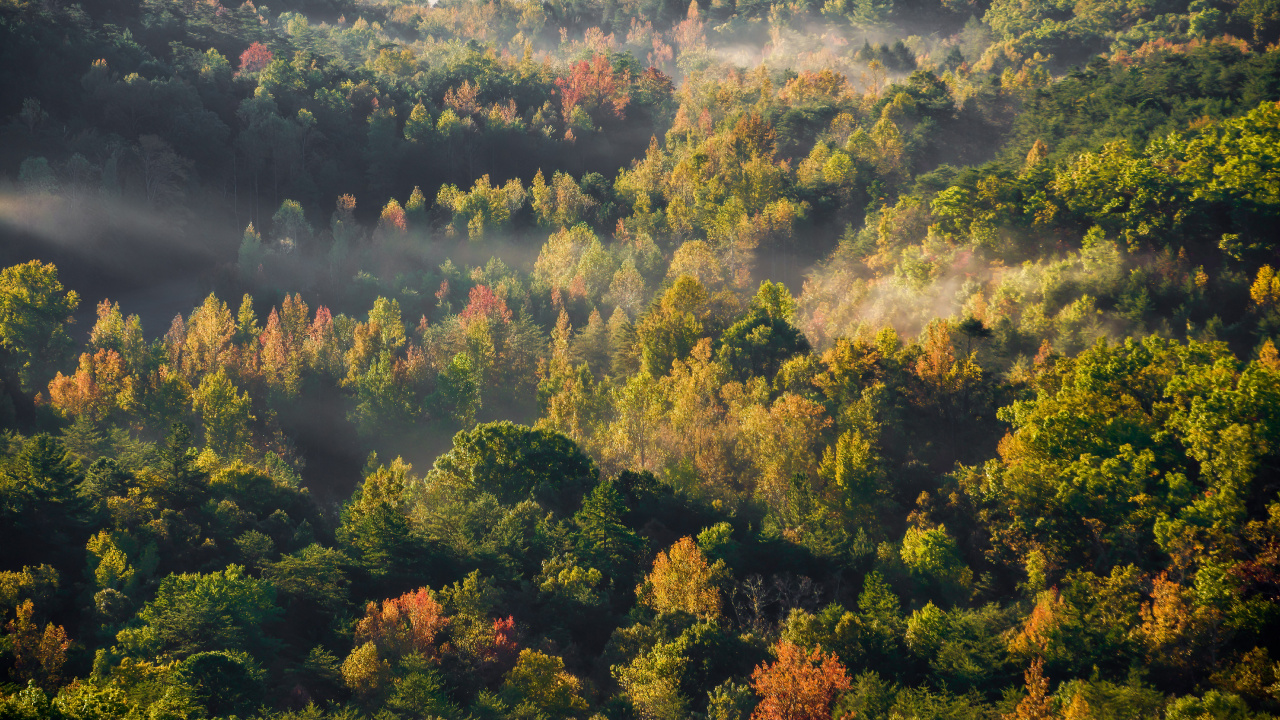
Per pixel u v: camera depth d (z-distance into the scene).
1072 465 89.62
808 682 63.88
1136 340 123.62
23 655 69.31
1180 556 76.00
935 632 71.69
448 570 89.56
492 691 72.81
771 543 90.75
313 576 84.56
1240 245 143.75
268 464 130.00
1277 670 62.31
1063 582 80.81
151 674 64.56
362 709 68.88
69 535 90.25
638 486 105.81
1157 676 67.25
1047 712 60.88
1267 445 81.00
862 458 100.25
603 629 84.12
